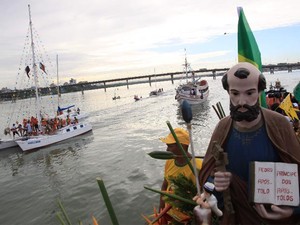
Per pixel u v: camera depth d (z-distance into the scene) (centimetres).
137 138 2989
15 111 10400
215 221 212
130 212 1341
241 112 200
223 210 210
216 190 196
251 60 309
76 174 2067
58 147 3059
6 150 3241
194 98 5141
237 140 215
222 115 355
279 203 189
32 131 3453
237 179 208
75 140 3291
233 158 216
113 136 3266
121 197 1505
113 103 8806
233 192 206
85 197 1609
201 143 2323
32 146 3081
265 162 192
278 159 207
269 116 212
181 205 262
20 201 1720
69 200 1605
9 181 2148
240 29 312
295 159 201
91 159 2412
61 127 3581
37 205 1625
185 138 347
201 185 223
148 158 2155
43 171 2300
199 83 6047
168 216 354
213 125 3078
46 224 1399
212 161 219
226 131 221
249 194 195
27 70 3475
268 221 195
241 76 197
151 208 1355
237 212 207
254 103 200
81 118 5194
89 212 1420
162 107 5691
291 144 205
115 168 2045
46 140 3170
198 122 3381
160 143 2633
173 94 9181
